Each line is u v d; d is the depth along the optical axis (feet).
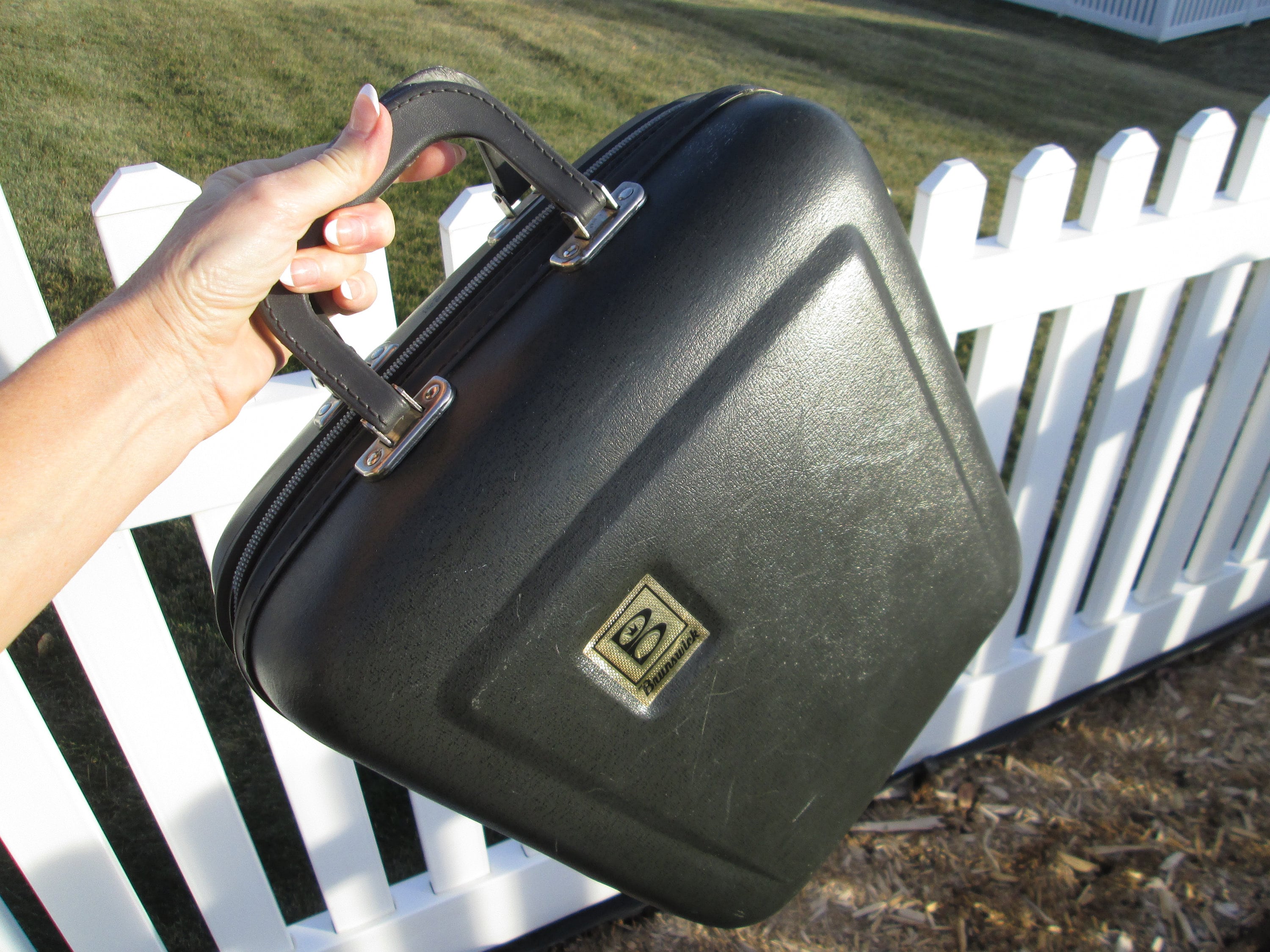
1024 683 6.57
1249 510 7.80
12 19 20.17
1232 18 36.91
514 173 2.32
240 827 4.34
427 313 2.35
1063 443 5.73
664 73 24.27
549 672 2.29
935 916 5.57
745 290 2.24
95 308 1.90
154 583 7.98
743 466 2.34
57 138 16.37
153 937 4.45
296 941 4.95
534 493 2.13
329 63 20.88
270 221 1.81
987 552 2.96
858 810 3.20
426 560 2.10
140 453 1.95
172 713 3.87
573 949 5.46
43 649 7.46
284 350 2.34
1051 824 6.11
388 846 6.03
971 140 23.22
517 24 25.57
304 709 2.19
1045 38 35.17
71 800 3.82
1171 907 5.59
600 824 2.63
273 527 2.26
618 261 2.20
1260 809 6.18
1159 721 6.85
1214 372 11.18
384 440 2.15
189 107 18.20
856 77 27.09
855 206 2.36
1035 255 4.69
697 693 2.54
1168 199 4.99
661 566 2.33
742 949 5.42
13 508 1.77
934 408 2.66
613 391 2.16
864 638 2.79
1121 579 6.62
